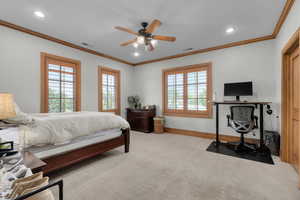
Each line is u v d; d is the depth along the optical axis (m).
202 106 4.20
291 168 2.22
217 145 3.30
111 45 3.78
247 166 2.30
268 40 3.26
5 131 1.56
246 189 1.71
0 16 2.44
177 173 2.09
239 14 2.39
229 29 2.90
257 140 3.39
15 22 2.63
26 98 2.93
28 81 2.95
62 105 3.58
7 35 2.68
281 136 2.52
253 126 2.86
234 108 2.96
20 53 2.84
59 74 3.52
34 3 2.11
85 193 1.63
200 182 1.86
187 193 1.64
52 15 2.42
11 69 2.73
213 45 3.78
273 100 3.20
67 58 3.62
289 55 2.41
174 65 4.73
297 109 2.16
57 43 3.43
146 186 1.77
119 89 5.14
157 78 5.13
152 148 3.17
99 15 2.43
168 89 4.89
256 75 3.40
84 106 4.02
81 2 2.09
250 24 2.71
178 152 2.93
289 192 1.65
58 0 2.04
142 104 5.52
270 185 1.79
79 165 2.33
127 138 2.91
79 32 3.04
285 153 2.44
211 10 2.29
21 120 1.65
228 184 1.82
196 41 3.52
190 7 2.21
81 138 2.19
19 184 0.74
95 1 2.08
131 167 2.27
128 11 2.31
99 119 2.48
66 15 2.42
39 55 3.11
